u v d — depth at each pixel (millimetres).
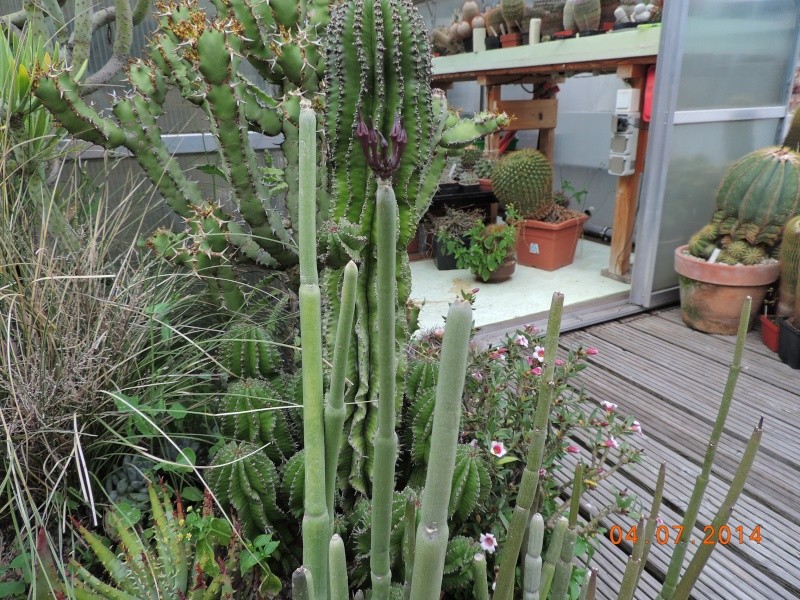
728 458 1648
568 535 596
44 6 1585
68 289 1283
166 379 1325
